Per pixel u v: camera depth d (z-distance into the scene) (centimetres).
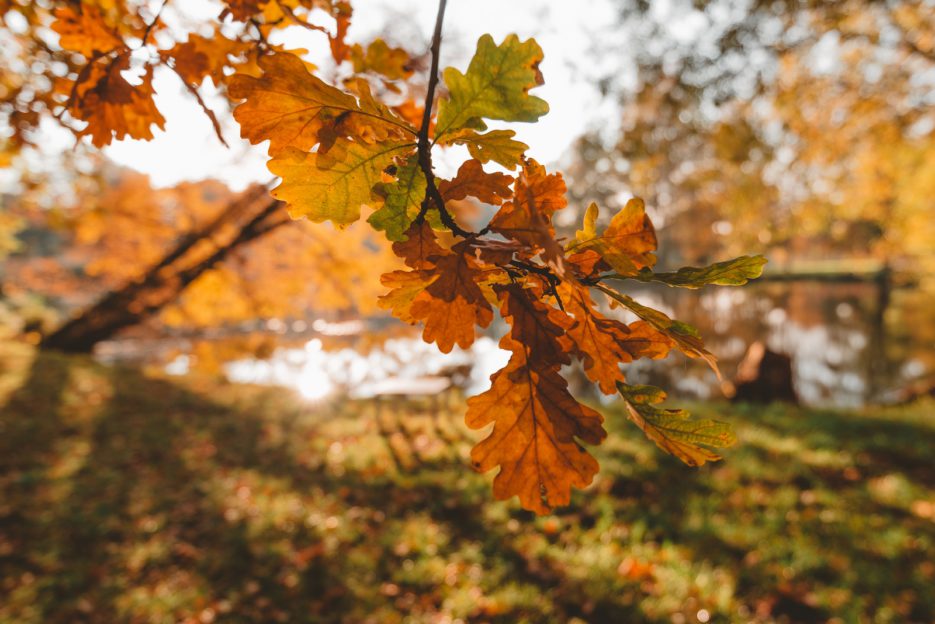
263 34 106
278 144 65
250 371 1404
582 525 516
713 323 2722
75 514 532
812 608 394
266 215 830
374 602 416
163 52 97
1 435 703
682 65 636
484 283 64
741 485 578
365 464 659
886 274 4169
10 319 1762
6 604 409
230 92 64
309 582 440
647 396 63
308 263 920
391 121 67
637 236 64
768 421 802
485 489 580
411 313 60
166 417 830
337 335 1038
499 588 426
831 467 622
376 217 63
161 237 1073
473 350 957
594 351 63
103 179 468
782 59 760
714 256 2423
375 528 517
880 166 1125
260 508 556
